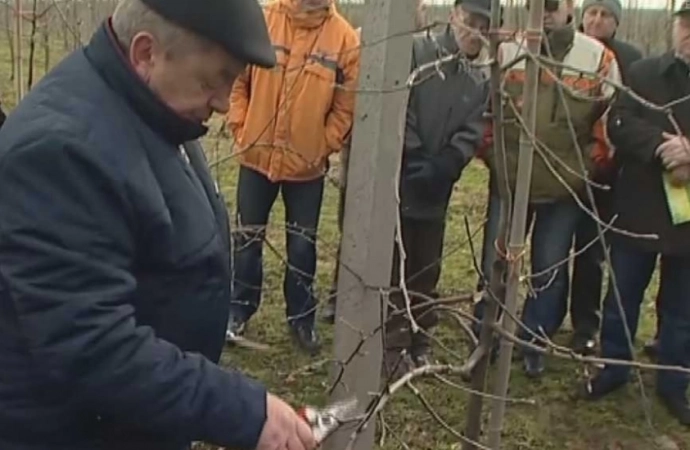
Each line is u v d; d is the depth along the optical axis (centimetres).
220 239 158
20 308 132
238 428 142
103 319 133
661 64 365
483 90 400
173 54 141
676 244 375
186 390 138
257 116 416
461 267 572
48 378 134
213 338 160
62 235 132
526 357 439
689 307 393
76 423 145
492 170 386
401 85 225
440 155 402
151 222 142
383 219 235
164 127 146
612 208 395
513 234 204
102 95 142
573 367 454
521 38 196
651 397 429
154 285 147
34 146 133
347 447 171
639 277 394
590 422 409
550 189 395
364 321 240
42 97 140
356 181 234
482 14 344
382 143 230
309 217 431
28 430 143
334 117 413
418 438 378
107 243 136
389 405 401
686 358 402
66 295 132
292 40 409
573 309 462
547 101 382
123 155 139
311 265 442
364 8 224
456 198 726
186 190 150
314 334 456
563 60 371
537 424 404
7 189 133
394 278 399
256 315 498
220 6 139
